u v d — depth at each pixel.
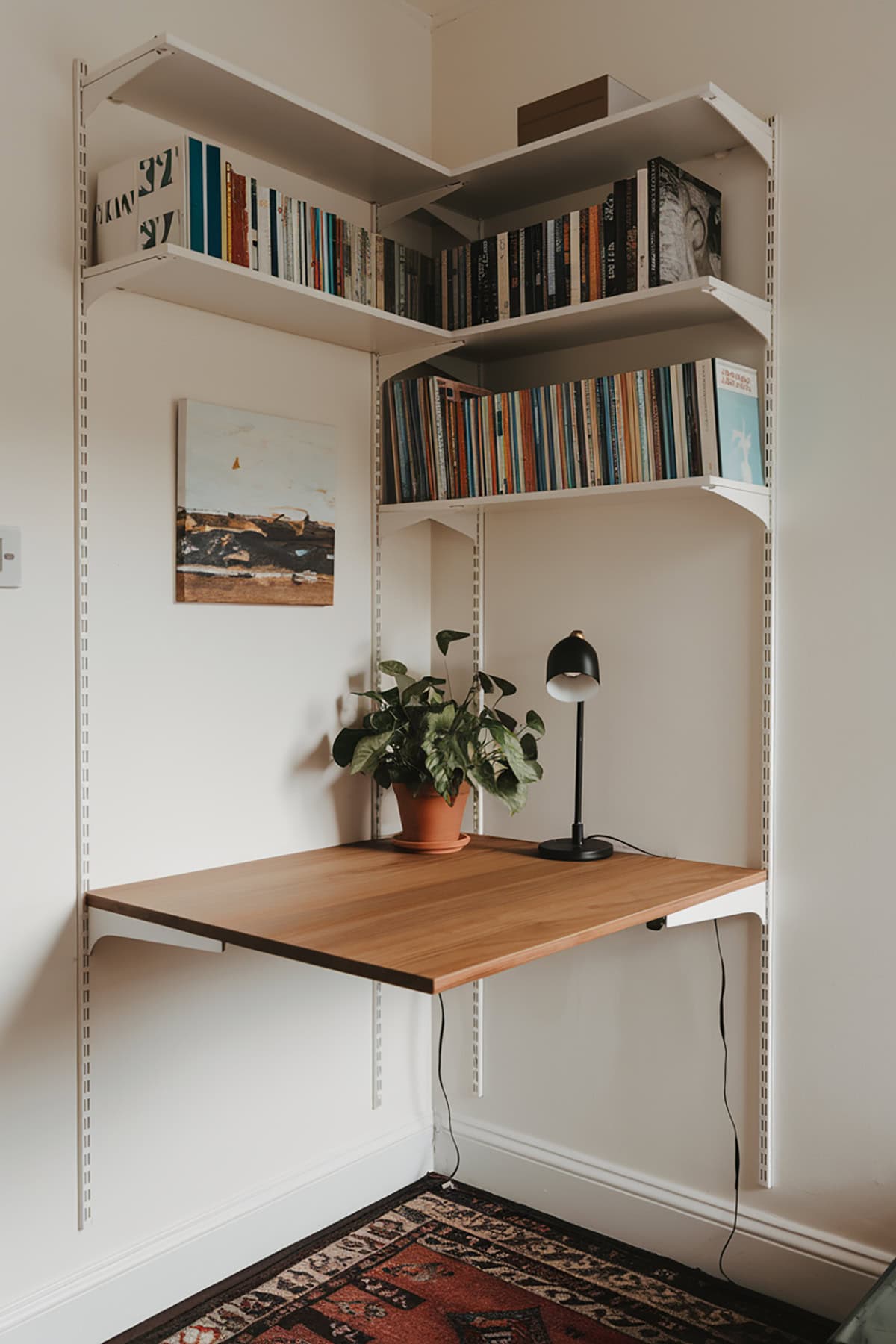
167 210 1.89
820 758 2.13
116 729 2.06
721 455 2.01
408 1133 2.70
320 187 2.44
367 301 2.33
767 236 2.16
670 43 2.31
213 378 2.22
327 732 2.49
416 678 2.72
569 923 1.77
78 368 1.98
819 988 2.14
